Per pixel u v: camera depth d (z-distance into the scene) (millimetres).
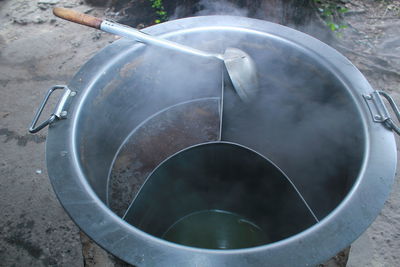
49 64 2277
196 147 1037
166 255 723
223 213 1260
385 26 2350
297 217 976
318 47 1135
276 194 1058
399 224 1525
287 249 724
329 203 1123
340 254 969
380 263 1422
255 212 1208
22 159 1812
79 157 928
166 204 1117
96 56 1140
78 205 821
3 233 1554
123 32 1165
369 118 950
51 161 903
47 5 2664
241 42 1245
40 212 1615
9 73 2232
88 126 1043
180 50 1141
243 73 1212
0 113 2023
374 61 2148
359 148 932
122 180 1234
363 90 1011
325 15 2250
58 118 990
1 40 2449
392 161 869
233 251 723
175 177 1079
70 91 1049
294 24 2133
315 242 736
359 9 2467
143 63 1204
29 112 2023
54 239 1531
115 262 1035
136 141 1350
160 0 2299
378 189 824
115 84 1154
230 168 1113
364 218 777
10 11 2664
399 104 1943
